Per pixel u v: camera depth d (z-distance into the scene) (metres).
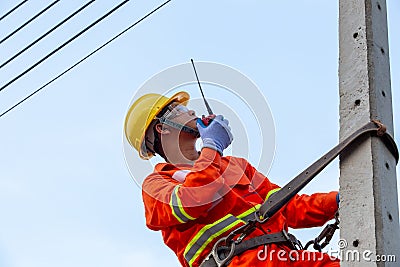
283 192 12.70
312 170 12.39
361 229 11.30
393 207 11.49
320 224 14.09
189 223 13.45
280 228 13.42
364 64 12.15
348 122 12.01
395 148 11.90
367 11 12.45
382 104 12.02
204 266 13.07
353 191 11.55
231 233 12.99
